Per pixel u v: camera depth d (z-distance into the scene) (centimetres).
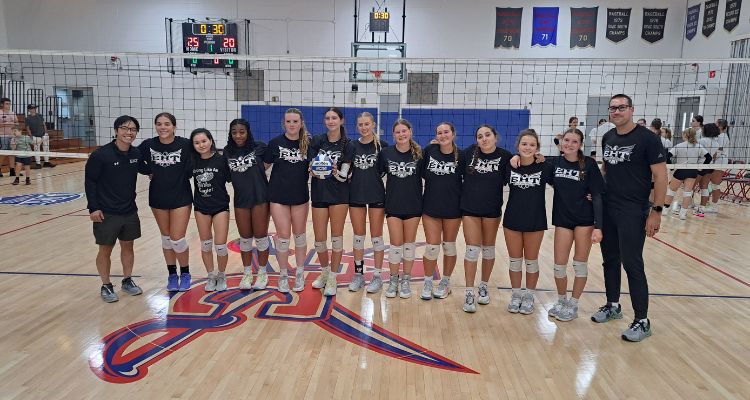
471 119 1351
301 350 293
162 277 424
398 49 1241
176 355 284
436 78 1375
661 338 318
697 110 1233
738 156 1065
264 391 247
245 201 366
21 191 880
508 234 348
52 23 1412
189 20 1357
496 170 343
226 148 359
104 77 1406
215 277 395
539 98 1359
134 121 348
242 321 333
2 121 940
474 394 248
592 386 258
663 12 1340
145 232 598
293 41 1398
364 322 336
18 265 451
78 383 253
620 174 316
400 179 364
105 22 1412
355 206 379
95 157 342
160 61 1397
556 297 393
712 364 284
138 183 1088
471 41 1377
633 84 1346
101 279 400
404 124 350
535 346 304
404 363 279
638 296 318
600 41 1360
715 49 1199
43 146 1056
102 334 310
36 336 306
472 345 304
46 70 1398
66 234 568
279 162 364
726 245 566
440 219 368
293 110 358
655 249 545
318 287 399
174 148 358
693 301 386
